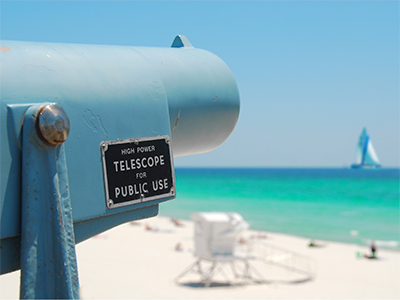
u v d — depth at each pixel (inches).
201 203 2158.0
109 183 48.4
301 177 4842.5
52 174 41.1
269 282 552.4
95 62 51.3
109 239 883.4
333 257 758.5
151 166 53.6
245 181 4136.3
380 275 613.3
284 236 1057.5
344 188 3036.4
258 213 1712.6
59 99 44.6
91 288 489.4
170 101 60.4
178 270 606.2
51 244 41.0
